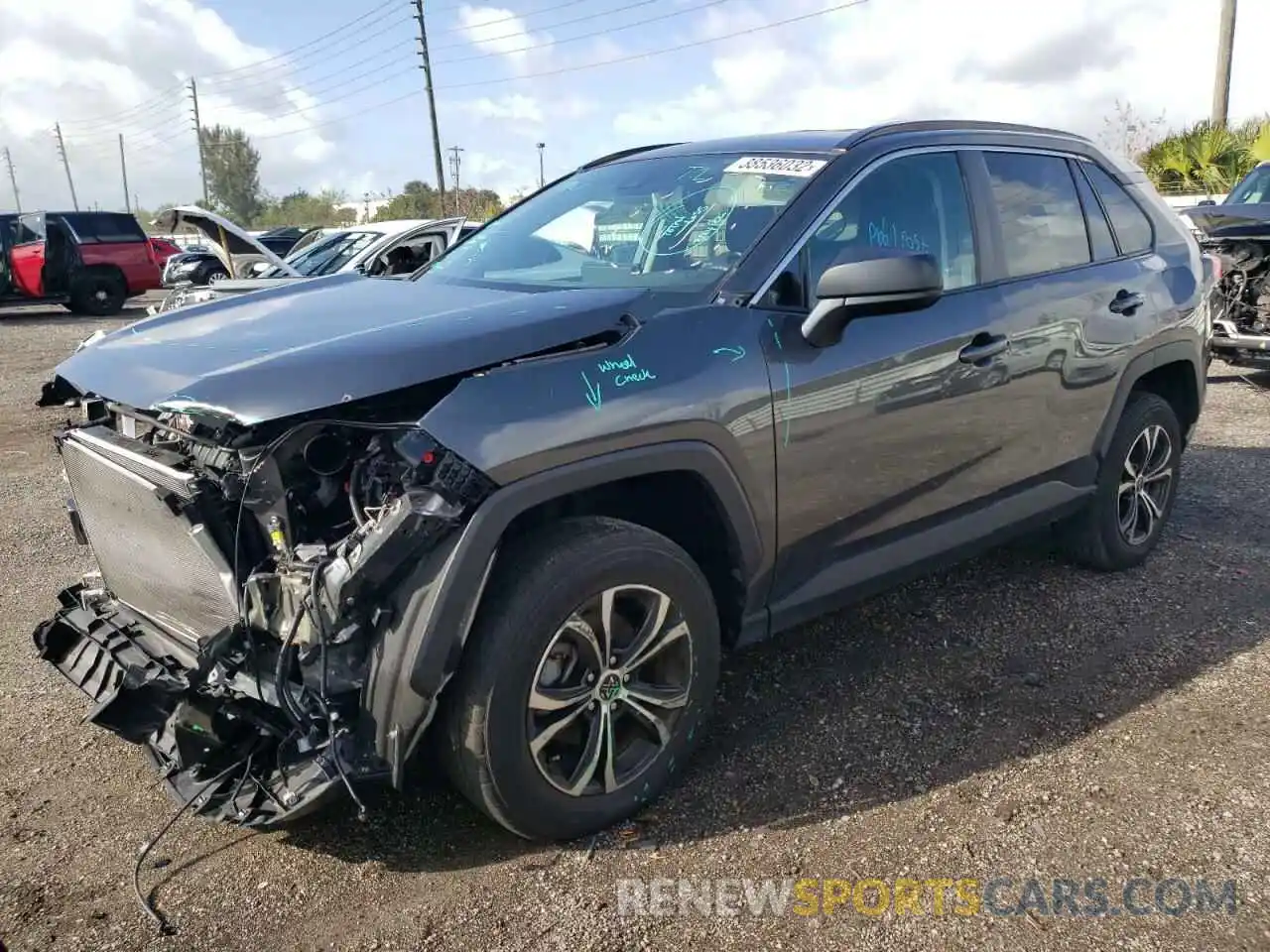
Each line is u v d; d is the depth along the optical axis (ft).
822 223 10.63
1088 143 14.78
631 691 9.26
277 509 8.15
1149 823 9.28
